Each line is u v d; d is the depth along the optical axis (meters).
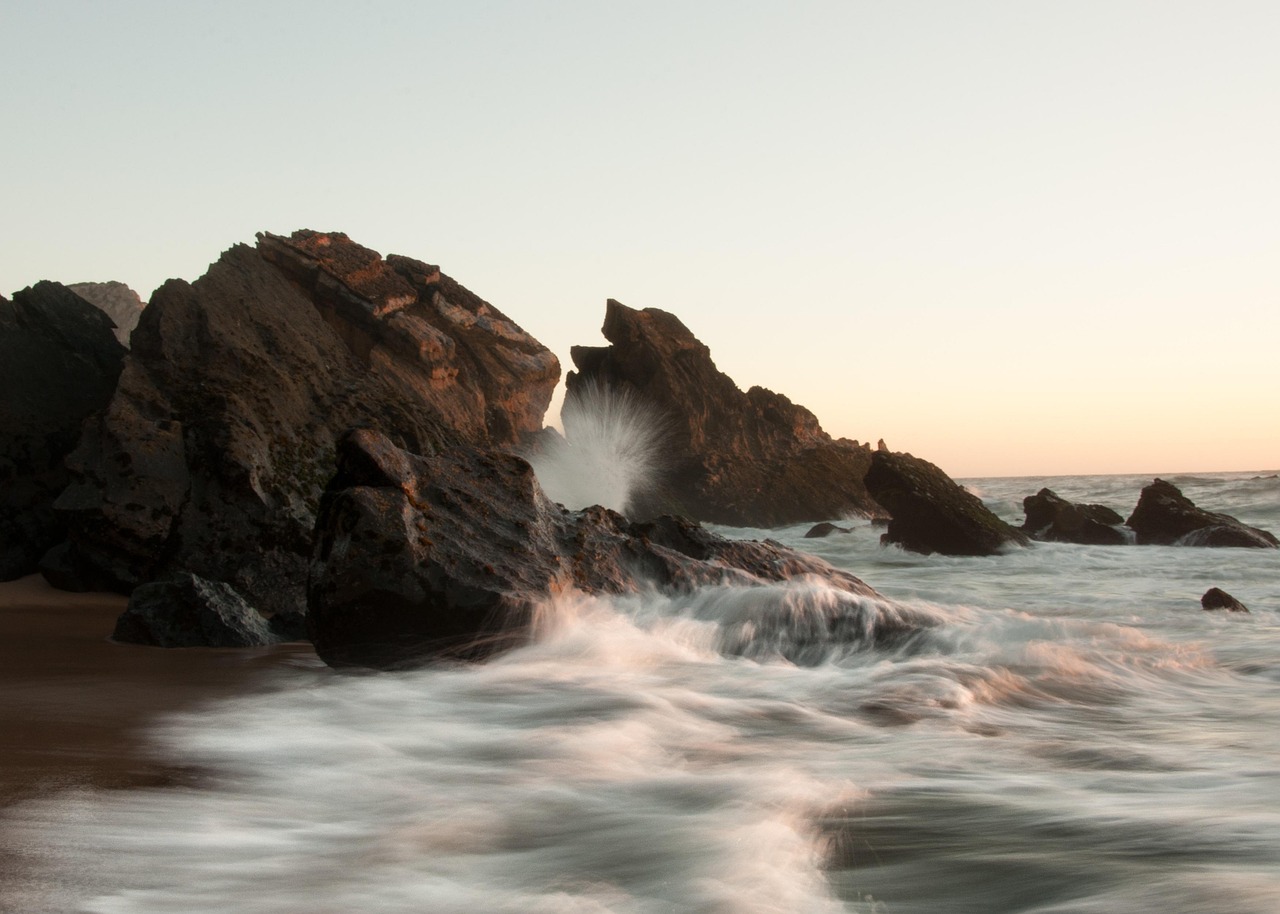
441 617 8.90
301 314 19.72
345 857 4.61
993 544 26.06
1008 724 7.54
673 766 6.27
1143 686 8.95
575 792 5.64
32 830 4.72
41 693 7.92
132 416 14.39
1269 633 11.97
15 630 11.20
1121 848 4.72
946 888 4.31
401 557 8.95
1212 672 9.62
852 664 9.79
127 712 7.32
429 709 7.62
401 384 24.69
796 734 7.12
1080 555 25.34
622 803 5.44
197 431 14.44
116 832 4.78
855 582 12.51
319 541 9.43
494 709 7.64
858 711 7.77
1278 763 6.35
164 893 4.09
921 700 8.07
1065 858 4.61
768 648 9.99
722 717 7.55
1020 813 5.30
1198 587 18.05
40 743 6.36
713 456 47.28
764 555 12.05
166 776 5.78
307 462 15.30
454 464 10.38
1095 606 14.95
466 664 8.91
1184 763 6.36
